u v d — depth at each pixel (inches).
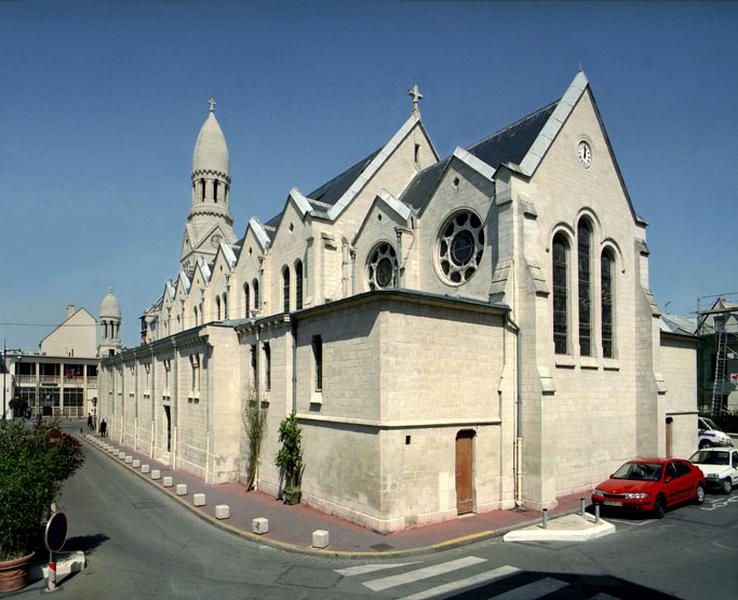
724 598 435.8
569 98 936.3
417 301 684.7
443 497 686.5
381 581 486.6
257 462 949.8
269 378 957.2
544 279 792.9
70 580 510.9
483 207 869.8
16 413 3002.0
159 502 879.7
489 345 767.1
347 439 710.5
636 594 445.4
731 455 931.3
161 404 1416.1
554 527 642.2
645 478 738.2
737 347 1718.8
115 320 3240.7
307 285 1145.4
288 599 447.2
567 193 903.7
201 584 490.9
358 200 1221.1
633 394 994.1
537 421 749.9
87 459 1489.9
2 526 486.6
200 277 1883.6
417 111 1368.1
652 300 1004.6
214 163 2458.2
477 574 499.2
